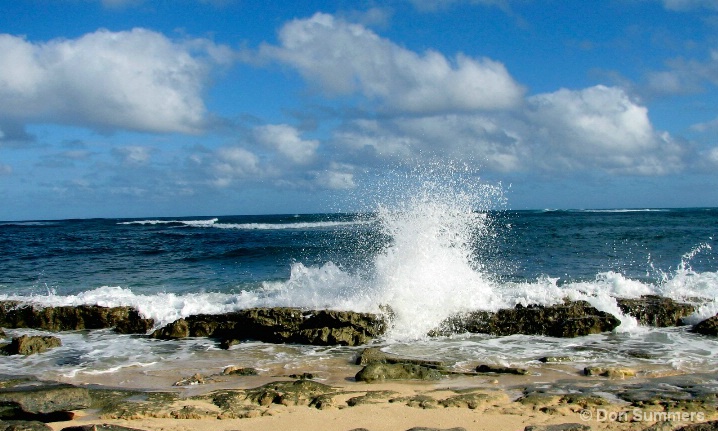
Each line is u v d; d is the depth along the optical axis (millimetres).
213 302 11250
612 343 8781
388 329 9641
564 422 5301
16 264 19922
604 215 57781
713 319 9320
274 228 41656
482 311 9898
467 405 5828
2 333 10094
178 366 8203
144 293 13672
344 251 21703
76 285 15109
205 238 30859
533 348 8641
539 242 23750
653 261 17688
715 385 6414
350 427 5320
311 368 7887
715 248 20812
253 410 5777
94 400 6238
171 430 5297
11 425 5191
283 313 9734
